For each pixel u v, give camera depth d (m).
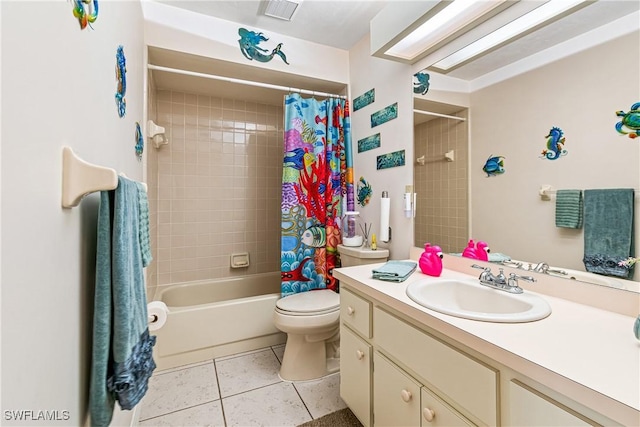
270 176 2.93
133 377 0.73
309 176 2.23
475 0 1.19
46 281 0.51
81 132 0.68
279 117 2.96
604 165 0.96
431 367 0.93
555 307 0.97
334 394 1.66
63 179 0.57
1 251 0.38
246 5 1.81
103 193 0.67
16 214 0.42
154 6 1.78
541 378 0.62
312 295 2.01
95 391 0.66
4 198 0.39
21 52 0.43
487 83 1.34
